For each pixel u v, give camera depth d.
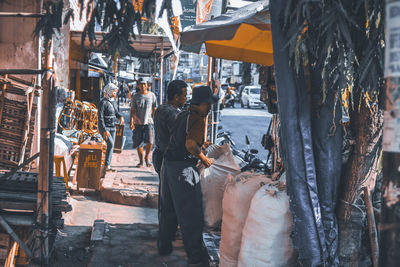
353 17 2.12
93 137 7.96
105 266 3.77
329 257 2.66
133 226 4.95
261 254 2.90
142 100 8.36
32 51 5.15
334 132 2.58
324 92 2.24
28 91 4.15
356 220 2.67
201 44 4.79
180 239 4.61
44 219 3.38
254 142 13.52
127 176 7.57
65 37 8.77
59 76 8.80
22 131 4.16
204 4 6.86
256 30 4.51
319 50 2.39
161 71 10.80
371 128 2.54
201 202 3.82
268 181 3.50
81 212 5.71
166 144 4.07
